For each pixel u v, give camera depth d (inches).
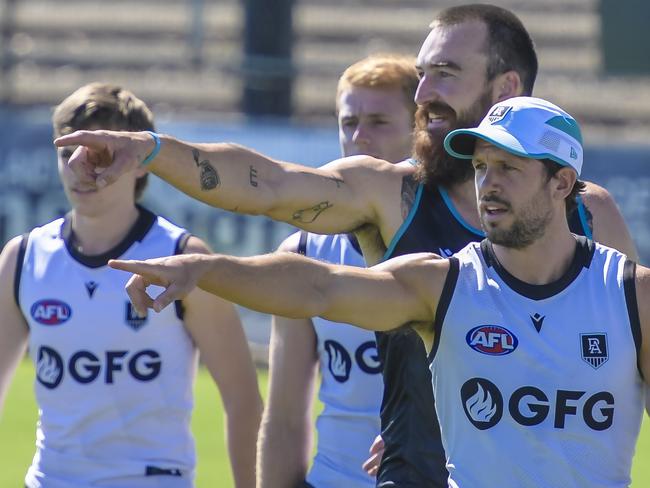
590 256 455.2
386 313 446.0
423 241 535.5
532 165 447.2
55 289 612.7
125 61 1924.2
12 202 1675.7
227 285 415.5
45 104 2432.3
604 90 2384.4
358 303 439.2
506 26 565.9
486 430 446.9
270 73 1820.9
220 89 2431.1
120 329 605.0
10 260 627.5
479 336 447.2
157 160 477.1
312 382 636.7
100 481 603.8
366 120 667.4
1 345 632.4
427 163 537.0
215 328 614.9
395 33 2613.2
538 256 450.3
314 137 1663.4
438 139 541.6
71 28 2603.3
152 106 2422.5
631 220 1605.6
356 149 671.8
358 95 666.2
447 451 461.4
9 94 2399.1
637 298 447.2
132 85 2456.9
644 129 2358.5
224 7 2571.4
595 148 1619.1
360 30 2603.3
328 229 545.3
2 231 1674.5
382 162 552.7
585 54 2549.2
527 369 444.5
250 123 1809.8
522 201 446.3
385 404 537.0
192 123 1679.4
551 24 2598.4
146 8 2628.0
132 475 603.5
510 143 444.5
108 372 605.6
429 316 455.8
